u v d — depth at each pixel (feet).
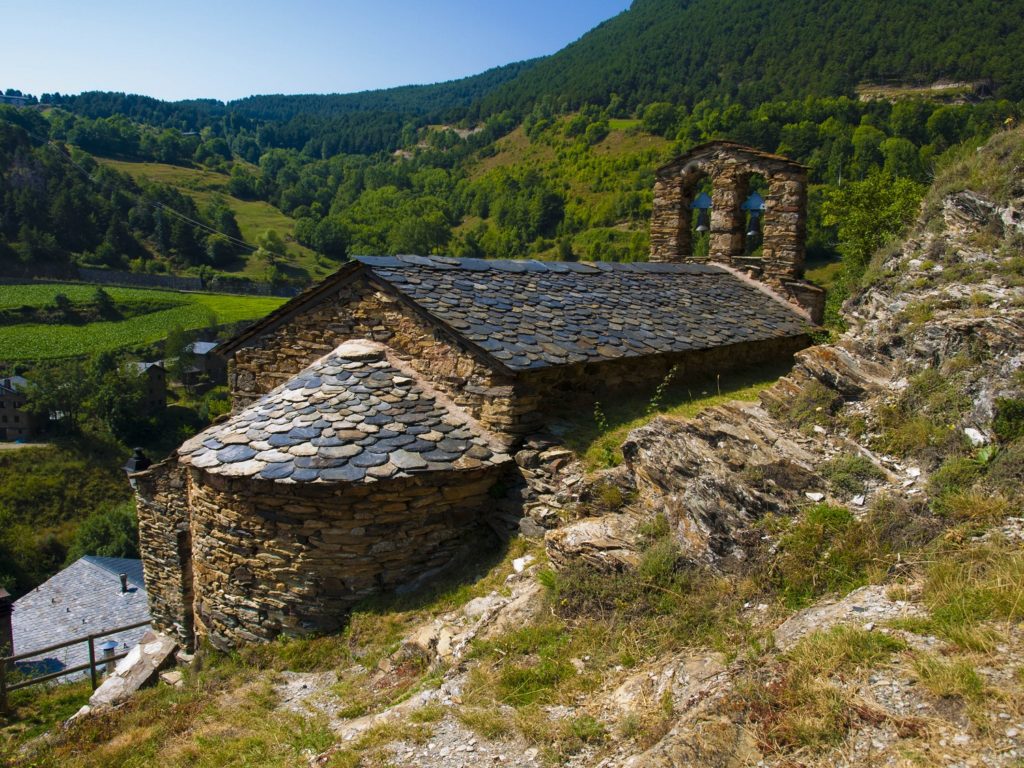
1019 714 8.44
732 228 40.60
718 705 10.25
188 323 196.34
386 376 22.84
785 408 18.58
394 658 16.66
